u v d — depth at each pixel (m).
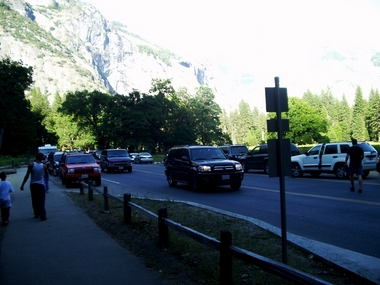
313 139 92.44
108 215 10.70
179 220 9.25
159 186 19.19
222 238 4.81
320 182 17.78
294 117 86.75
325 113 125.94
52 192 17.55
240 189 16.30
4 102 46.28
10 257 6.89
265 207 11.37
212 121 92.88
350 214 9.70
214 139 93.44
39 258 6.75
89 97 78.50
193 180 16.22
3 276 5.83
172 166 18.45
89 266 6.16
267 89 5.57
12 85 50.22
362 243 6.95
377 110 104.25
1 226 9.95
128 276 5.61
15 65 51.69
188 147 17.55
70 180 19.81
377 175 20.41
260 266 4.03
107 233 8.63
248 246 6.70
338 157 19.14
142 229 8.54
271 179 20.25
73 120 80.56
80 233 8.69
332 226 8.43
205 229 8.25
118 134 77.88
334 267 5.46
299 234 7.83
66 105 77.50
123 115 77.25
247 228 8.26
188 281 5.28
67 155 21.69
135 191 16.95
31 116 72.44
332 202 11.69
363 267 5.36
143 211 8.00
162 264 6.12
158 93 85.69
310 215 9.82
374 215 9.45
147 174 28.69
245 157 26.03
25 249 7.43
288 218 9.55
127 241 7.80
